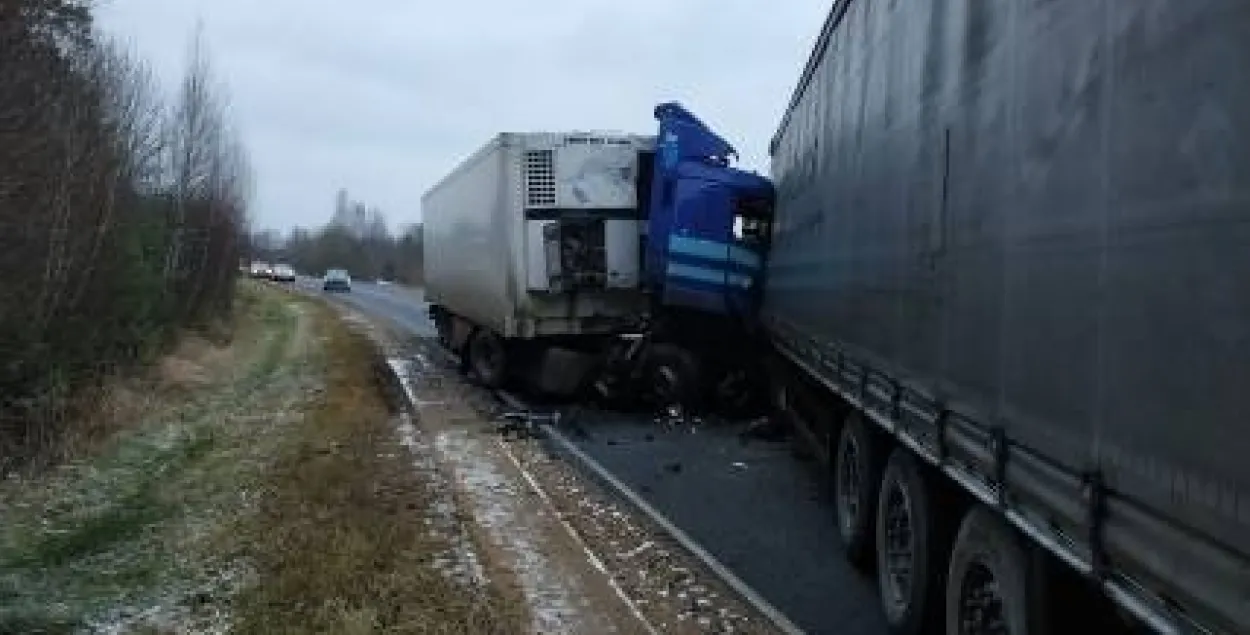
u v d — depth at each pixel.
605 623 8.04
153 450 15.47
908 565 7.66
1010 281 5.30
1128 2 4.05
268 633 7.46
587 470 14.03
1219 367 3.35
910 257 7.33
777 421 16.42
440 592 8.30
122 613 8.35
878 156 8.41
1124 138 4.06
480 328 23.39
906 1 7.59
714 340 18.27
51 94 17.38
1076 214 4.50
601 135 18.94
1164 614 3.70
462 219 24.41
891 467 7.99
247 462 14.04
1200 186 3.49
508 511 11.60
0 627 7.98
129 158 23.75
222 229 40.62
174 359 25.50
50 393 15.68
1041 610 5.27
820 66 11.48
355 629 7.30
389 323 49.81
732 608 8.46
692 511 11.77
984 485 5.71
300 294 75.69
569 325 19.02
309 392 21.69
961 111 6.20
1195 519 3.48
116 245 20.31
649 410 19.45
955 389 6.23
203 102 37.75
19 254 15.92
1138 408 3.90
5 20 15.48
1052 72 4.82
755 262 17.19
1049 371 4.77
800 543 10.41
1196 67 3.54
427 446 15.52
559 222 18.69
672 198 17.61
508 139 18.83
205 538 10.30
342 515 10.59
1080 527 4.40
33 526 11.27
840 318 9.91
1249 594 3.17
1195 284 3.52
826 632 8.04
